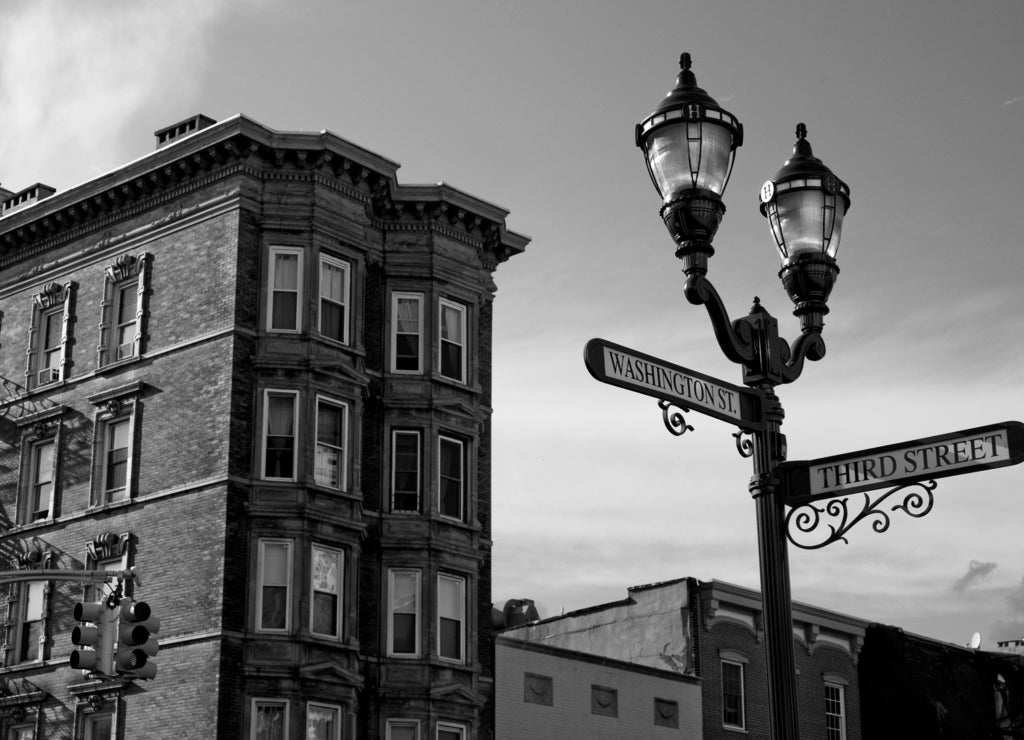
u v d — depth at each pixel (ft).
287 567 133.28
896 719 185.68
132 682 133.80
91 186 150.41
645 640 176.76
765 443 39.70
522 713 150.82
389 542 143.33
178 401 139.44
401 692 139.64
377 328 149.38
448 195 151.94
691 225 36.24
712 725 169.99
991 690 190.29
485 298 157.79
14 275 160.76
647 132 36.76
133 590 136.98
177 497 136.36
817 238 40.24
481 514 152.25
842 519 39.01
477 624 147.74
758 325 40.01
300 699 130.11
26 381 155.43
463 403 150.82
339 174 143.74
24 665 145.38
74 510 146.51
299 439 136.36
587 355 36.42
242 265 138.62
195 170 143.23
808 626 185.26
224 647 128.57
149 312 144.87
